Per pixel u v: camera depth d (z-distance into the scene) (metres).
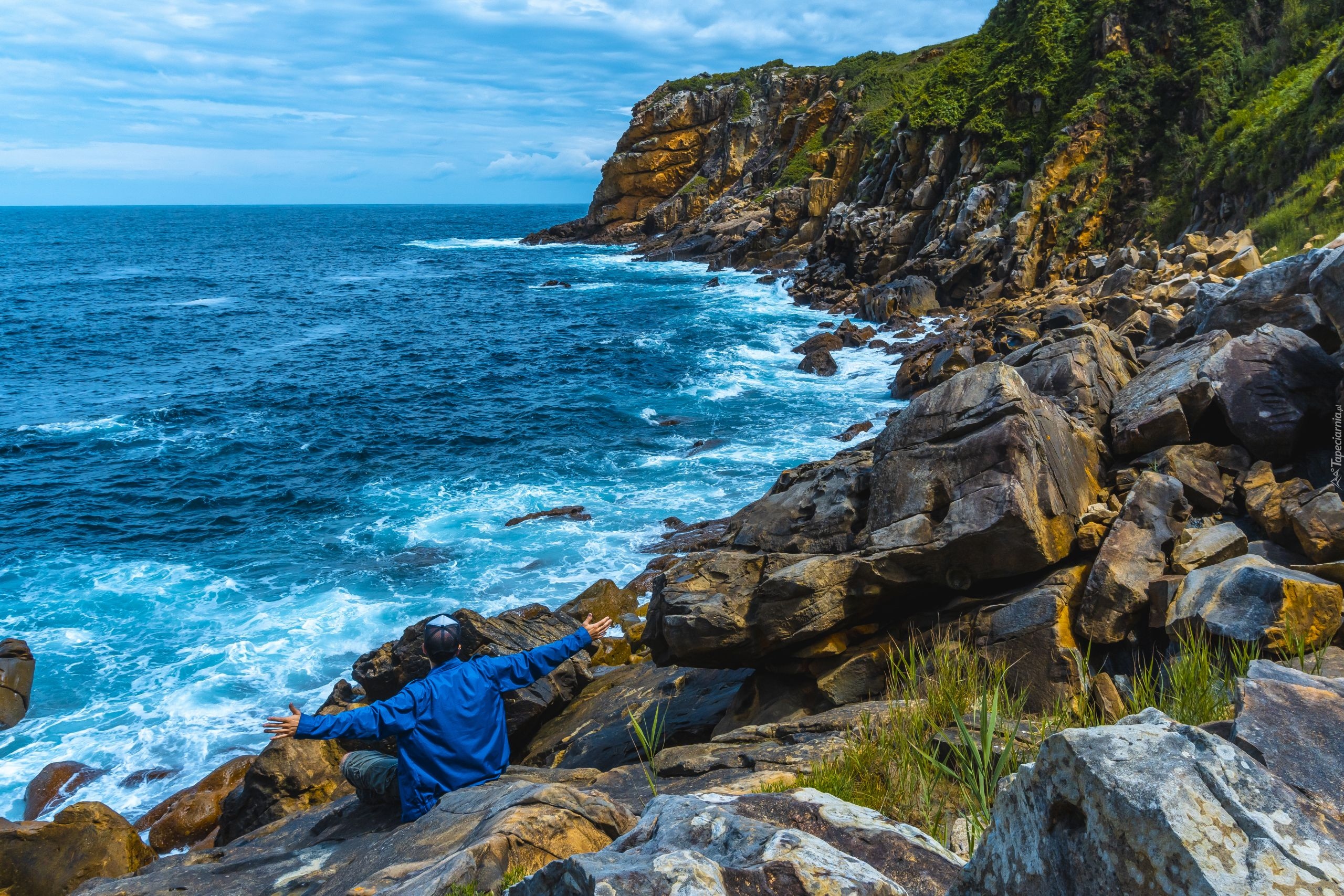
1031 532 5.49
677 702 7.44
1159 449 6.83
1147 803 1.33
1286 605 4.28
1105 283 25.28
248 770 9.29
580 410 25.92
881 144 52.25
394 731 4.50
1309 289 7.89
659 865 1.80
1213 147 30.16
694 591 6.48
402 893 2.91
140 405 29.34
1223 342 7.65
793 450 20.78
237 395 30.48
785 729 4.98
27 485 21.39
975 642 5.46
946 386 6.44
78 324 47.75
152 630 14.20
